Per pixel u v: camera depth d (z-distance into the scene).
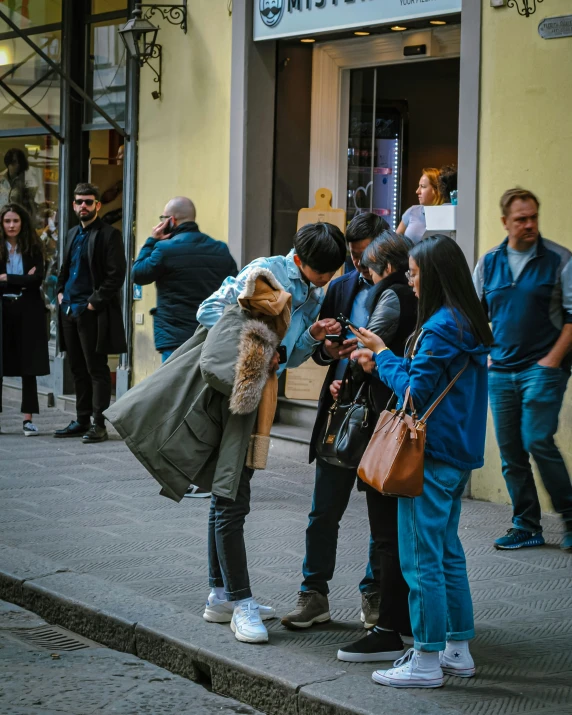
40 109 14.42
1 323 11.61
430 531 4.89
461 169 8.93
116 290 11.23
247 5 10.95
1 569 6.67
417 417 4.84
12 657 5.61
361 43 10.88
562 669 5.15
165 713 4.92
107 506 8.56
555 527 7.99
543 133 8.35
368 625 5.67
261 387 5.38
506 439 7.42
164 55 12.03
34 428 11.85
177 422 5.54
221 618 5.71
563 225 8.25
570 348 7.21
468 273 4.93
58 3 14.00
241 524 5.54
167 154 12.07
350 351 5.51
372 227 5.77
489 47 8.71
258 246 11.18
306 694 4.77
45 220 14.49
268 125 11.15
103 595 6.14
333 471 5.70
